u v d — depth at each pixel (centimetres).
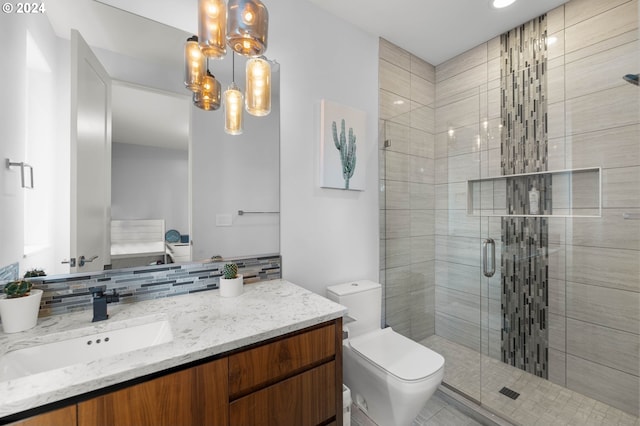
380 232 214
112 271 121
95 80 118
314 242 179
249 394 90
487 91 213
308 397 104
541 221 184
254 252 157
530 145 189
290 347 100
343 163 187
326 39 182
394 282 221
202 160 142
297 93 170
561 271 177
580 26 167
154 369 74
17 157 100
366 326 181
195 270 139
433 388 132
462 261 228
